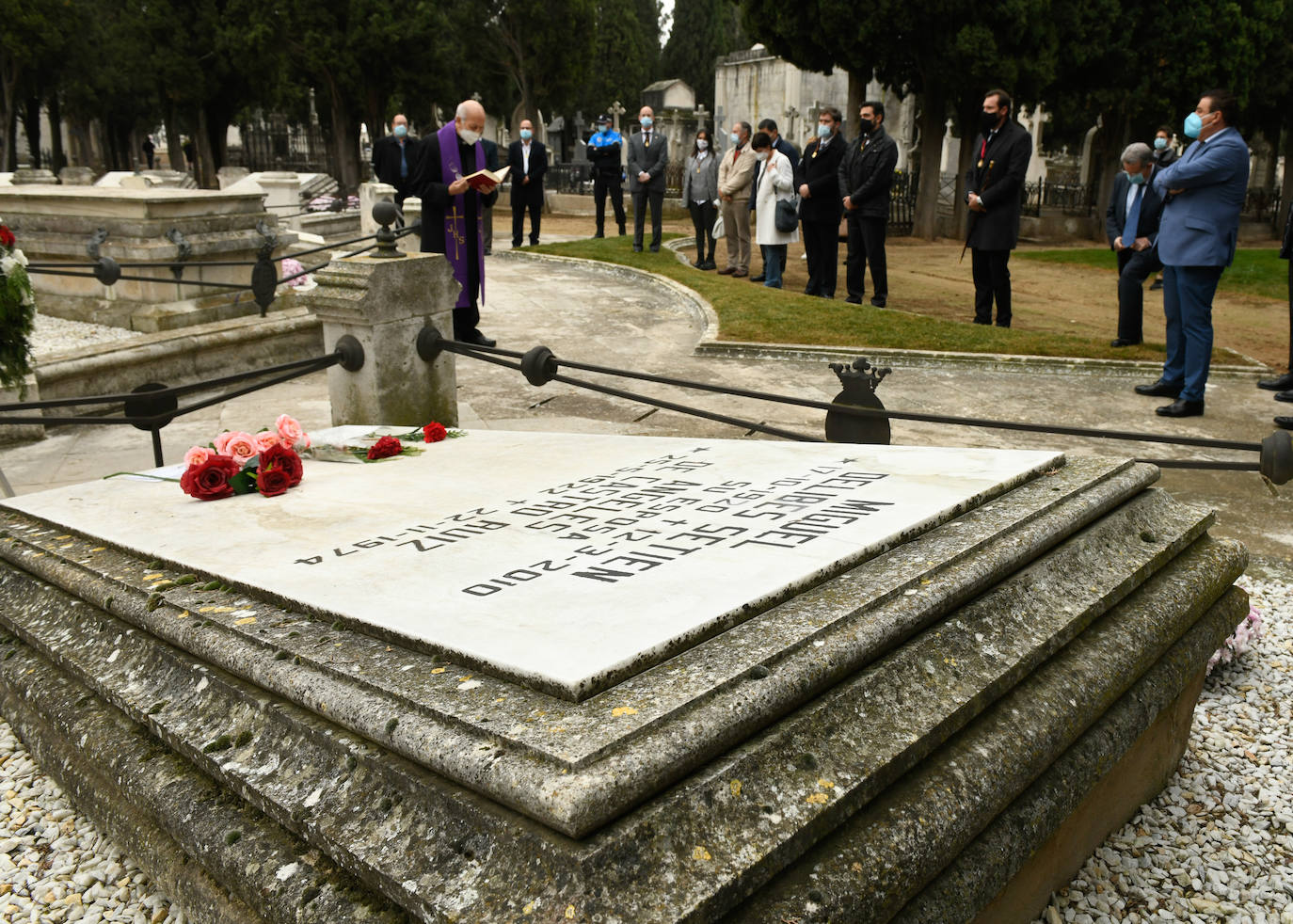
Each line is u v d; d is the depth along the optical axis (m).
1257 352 10.20
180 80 34.78
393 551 2.52
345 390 4.95
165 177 21.45
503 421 6.50
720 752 1.60
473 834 1.54
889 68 22.83
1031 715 2.04
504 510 2.85
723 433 6.18
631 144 14.83
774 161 11.51
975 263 10.09
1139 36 24.00
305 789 1.82
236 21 34.19
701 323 9.99
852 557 2.15
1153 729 2.64
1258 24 24.70
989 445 6.01
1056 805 2.07
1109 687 2.22
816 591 2.04
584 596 2.03
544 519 2.70
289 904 1.72
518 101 40.31
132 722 2.42
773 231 11.66
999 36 20.94
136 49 34.06
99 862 2.47
